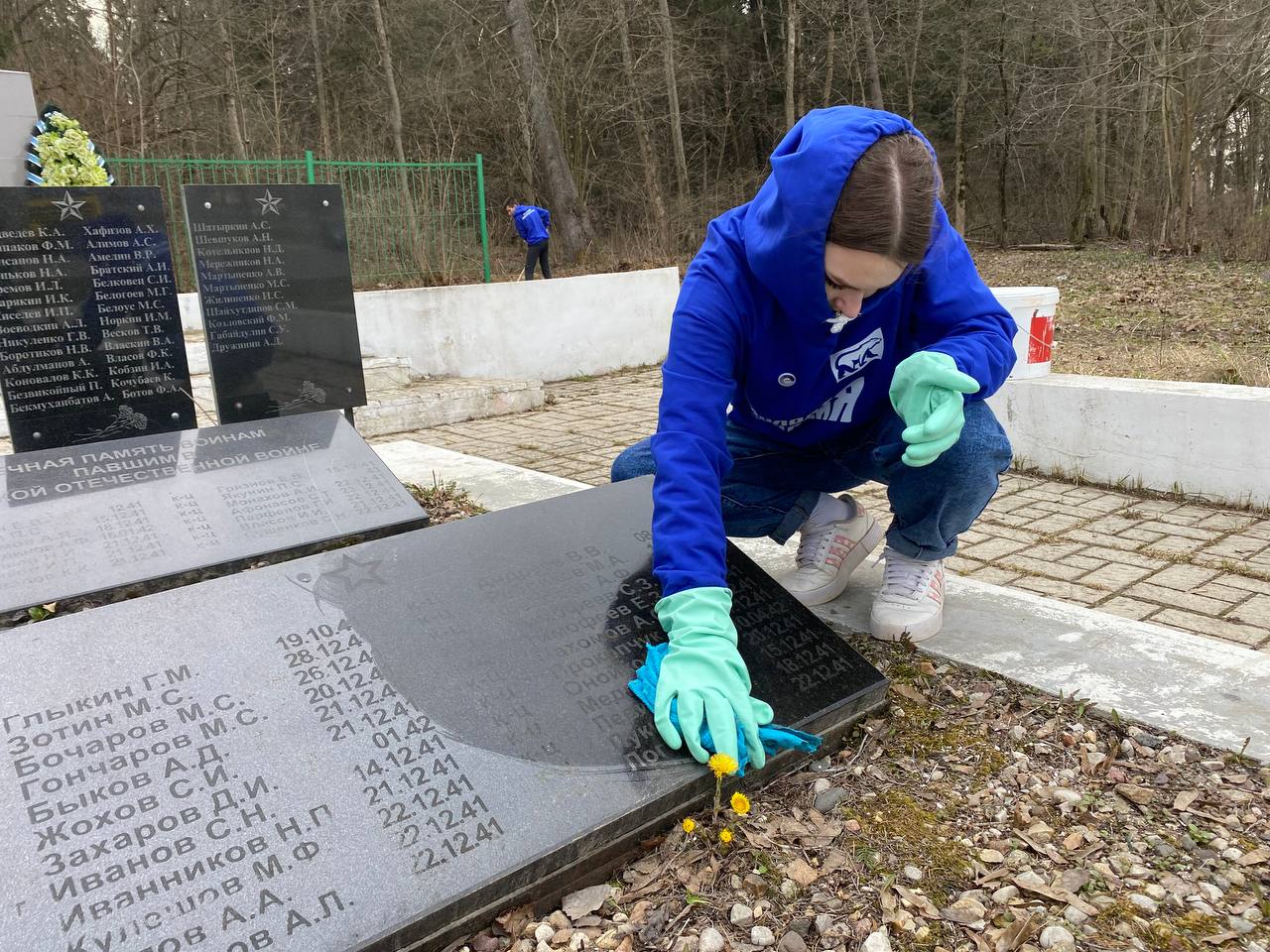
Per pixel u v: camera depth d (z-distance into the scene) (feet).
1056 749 6.13
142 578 8.83
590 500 7.80
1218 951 4.39
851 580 9.21
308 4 59.06
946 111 86.69
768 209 5.55
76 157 18.43
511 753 5.27
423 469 14.29
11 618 8.55
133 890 4.28
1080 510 13.96
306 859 4.53
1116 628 7.80
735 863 5.20
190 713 5.21
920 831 5.42
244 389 14.16
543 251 39.70
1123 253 61.62
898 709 6.71
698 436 6.01
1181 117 57.31
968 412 6.88
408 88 64.85
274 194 13.80
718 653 5.53
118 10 42.57
